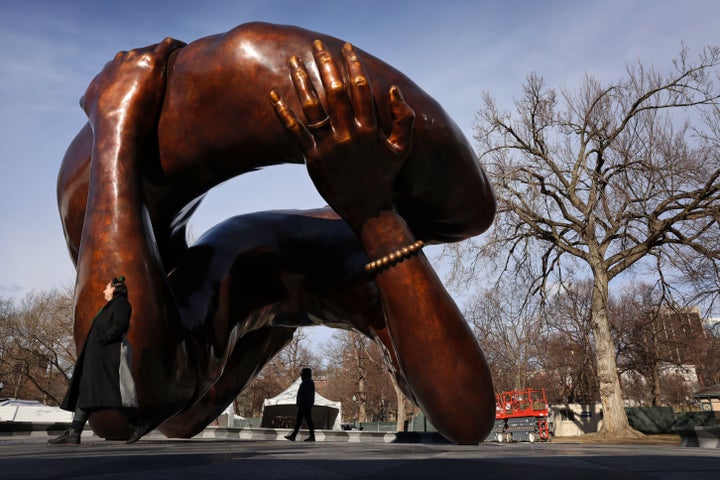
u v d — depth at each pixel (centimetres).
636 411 3453
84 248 530
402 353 564
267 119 567
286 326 796
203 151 600
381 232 566
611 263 2202
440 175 607
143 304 512
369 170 537
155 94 589
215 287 638
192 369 566
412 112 542
